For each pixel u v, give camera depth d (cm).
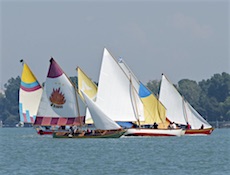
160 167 18288
